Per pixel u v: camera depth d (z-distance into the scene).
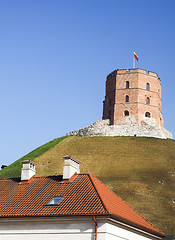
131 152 106.94
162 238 36.06
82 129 126.81
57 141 120.62
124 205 35.66
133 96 122.31
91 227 28.80
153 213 72.81
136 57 126.88
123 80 125.00
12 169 99.94
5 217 30.81
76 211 29.50
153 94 124.62
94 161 102.75
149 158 102.69
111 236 28.92
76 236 28.94
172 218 70.81
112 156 105.06
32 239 30.00
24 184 36.41
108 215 28.27
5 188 36.34
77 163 36.88
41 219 29.94
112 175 93.44
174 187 85.69
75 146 113.88
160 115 126.31
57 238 29.38
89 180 34.56
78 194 32.25
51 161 103.69
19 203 32.84
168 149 109.06
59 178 36.12
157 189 84.62
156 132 118.50
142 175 92.38
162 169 95.31
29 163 37.50
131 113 120.94
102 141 116.12
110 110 125.12
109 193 35.16
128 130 119.00
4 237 30.78
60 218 29.45
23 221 30.50
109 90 128.50
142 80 124.06
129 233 31.22
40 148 116.88
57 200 31.92
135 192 82.69
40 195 33.53
